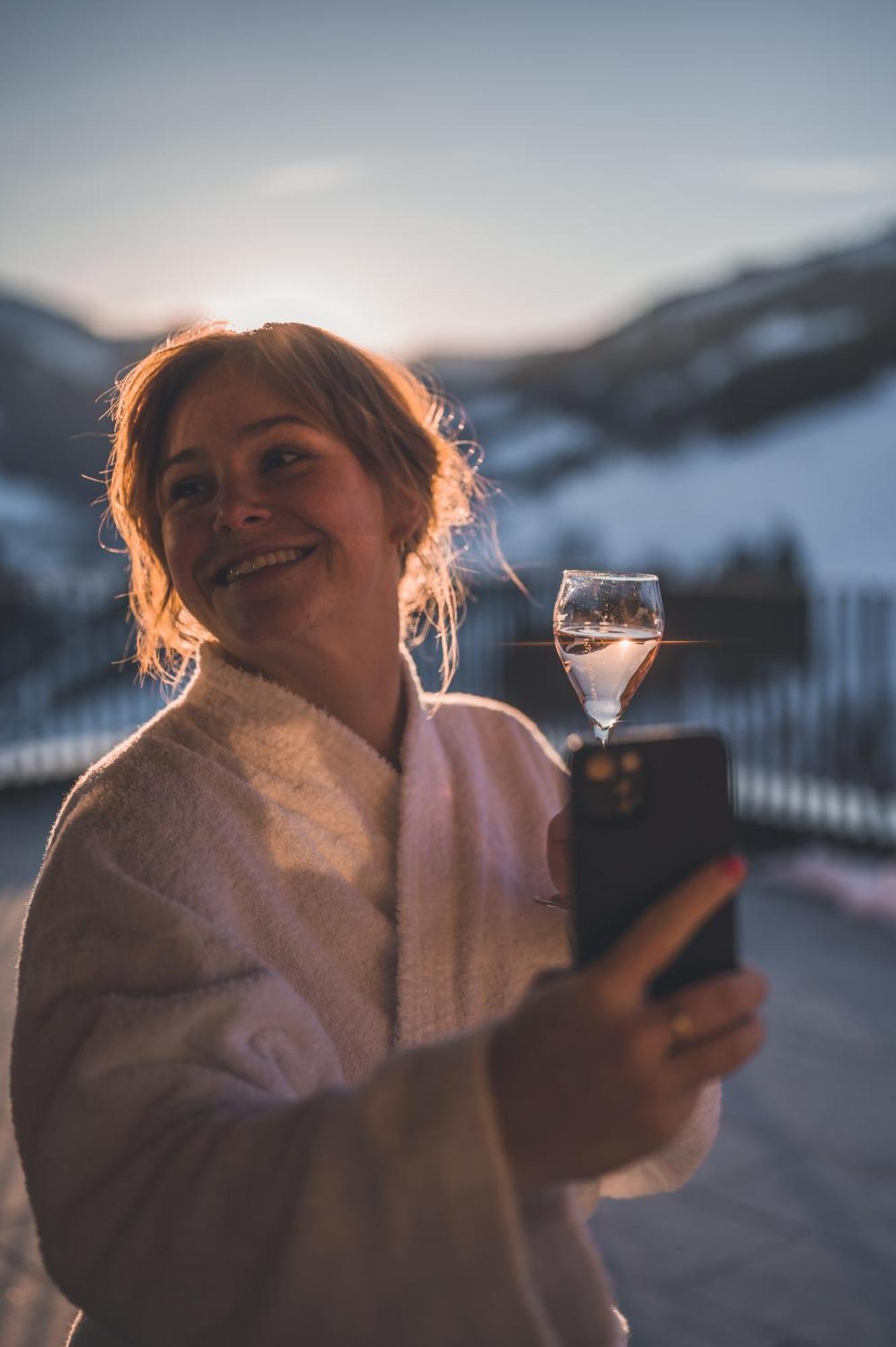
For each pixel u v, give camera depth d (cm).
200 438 112
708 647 802
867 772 724
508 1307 69
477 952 116
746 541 2567
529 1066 66
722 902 67
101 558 1770
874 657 740
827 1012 483
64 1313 280
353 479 114
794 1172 356
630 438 3123
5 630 916
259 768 107
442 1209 68
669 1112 65
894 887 624
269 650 112
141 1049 85
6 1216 318
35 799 862
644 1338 281
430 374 130
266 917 103
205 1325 75
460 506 134
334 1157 71
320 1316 71
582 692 137
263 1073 88
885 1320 288
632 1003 65
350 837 111
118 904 93
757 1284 303
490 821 125
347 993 106
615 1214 336
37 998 92
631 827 79
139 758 104
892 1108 398
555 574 859
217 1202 75
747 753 788
